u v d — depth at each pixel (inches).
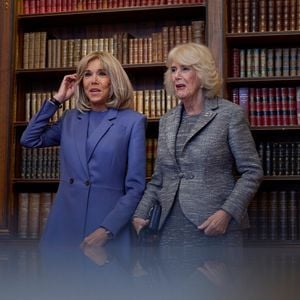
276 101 146.9
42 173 157.4
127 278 14.0
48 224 85.4
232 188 85.0
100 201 83.8
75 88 92.4
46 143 96.6
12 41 158.1
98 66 89.7
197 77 87.6
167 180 86.2
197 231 81.5
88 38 169.8
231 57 151.1
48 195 155.9
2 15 158.9
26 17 160.4
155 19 164.6
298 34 144.4
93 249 29.9
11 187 155.1
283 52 147.8
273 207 144.6
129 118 88.0
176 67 88.7
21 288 12.1
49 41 160.2
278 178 143.7
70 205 84.4
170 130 87.3
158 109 152.7
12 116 156.9
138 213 85.2
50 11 160.4
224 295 11.7
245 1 147.5
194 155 83.9
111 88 89.9
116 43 156.6
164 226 83.7
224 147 85.0
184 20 163.5
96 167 85.0
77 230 83.0
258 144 147.7
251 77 146.2
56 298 11.5
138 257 22.5
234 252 26.6
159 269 16.7
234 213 81.5
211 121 85.7
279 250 28.9
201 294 11.8
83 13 157.5
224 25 145.3
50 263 17.9
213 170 84.0
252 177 84.3
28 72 158.1
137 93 153.8
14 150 157.6
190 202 82.1
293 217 143.8
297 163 144.5
